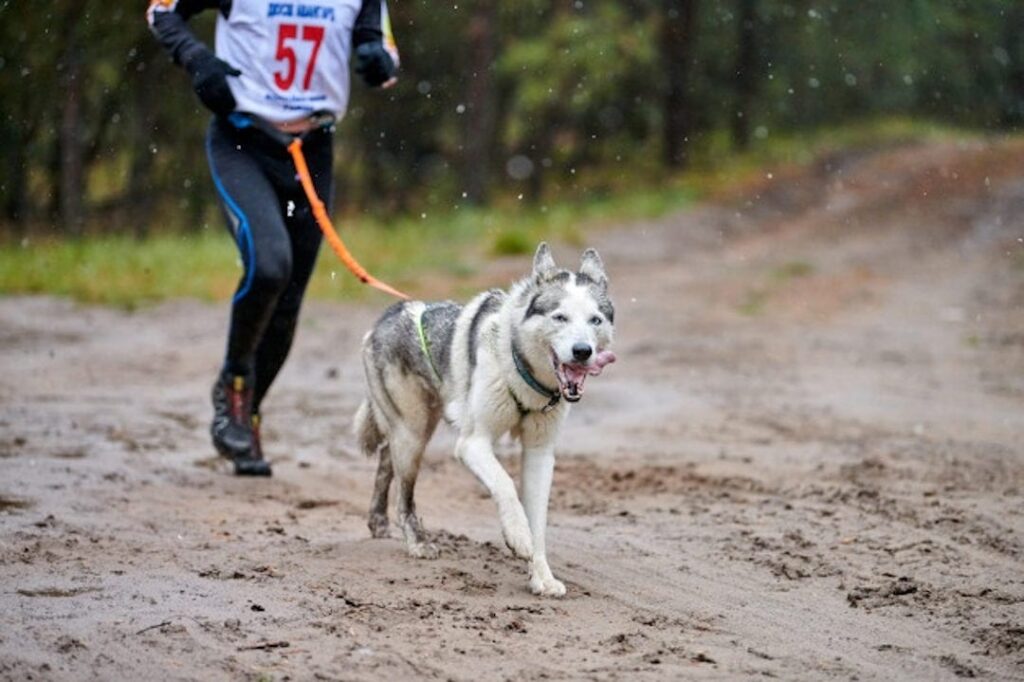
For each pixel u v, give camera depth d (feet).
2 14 103.09
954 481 38.37
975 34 200.03
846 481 38.42
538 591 26.96
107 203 127.85
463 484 38.78
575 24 153.58
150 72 118.73
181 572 27.22
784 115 221.66
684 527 33.24
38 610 24.18
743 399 53.01
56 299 78.95
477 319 29.25
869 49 190.90
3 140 116.88
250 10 36.09
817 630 25.27
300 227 37.68
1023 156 189.88
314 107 36.73
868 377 58.75
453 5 142.61
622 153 182.19
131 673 21.31
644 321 76.54
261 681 21.03
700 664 22.94
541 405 28.04
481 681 21.58
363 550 29.94
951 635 25.03
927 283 96.53
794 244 123.65
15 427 42.88
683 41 174.40
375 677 21.53
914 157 193.16
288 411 49.55
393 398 30.71
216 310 76.59
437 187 156.76
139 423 45.06
